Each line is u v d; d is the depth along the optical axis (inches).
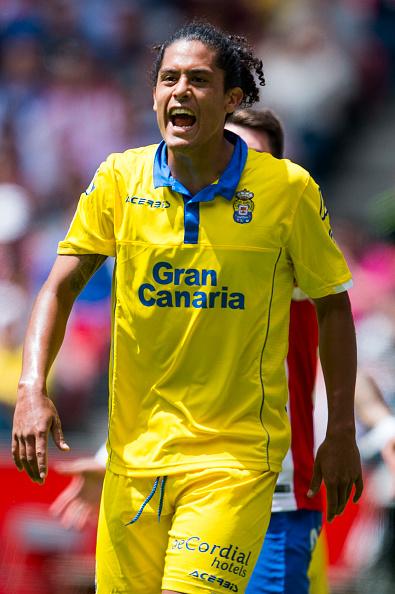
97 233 516.1
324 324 527.5
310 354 601.3
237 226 502.6
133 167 516.4
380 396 727.1
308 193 511.5
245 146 516.7
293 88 1675.7
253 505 499.8
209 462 499.5
